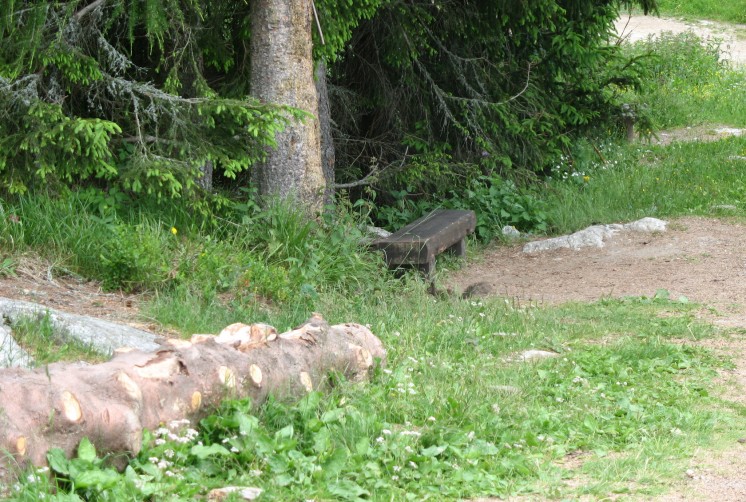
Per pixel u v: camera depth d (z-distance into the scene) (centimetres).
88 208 1087
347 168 1698
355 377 725
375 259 1207
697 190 1778
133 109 1181
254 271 1045
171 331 847
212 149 1137
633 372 851
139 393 535
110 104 1192
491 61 1816
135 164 1082
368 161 1773
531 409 711
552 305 1189
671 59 2991
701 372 851
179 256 1038
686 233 1569
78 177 1134
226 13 1279
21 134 1030
